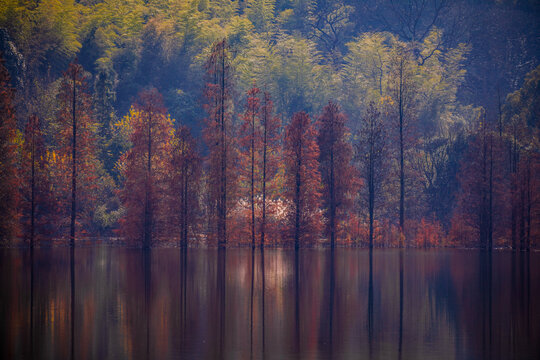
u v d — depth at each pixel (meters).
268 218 62.94
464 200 67.94
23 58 102.62
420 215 80.00
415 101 89.31
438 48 147.75
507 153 72.06
